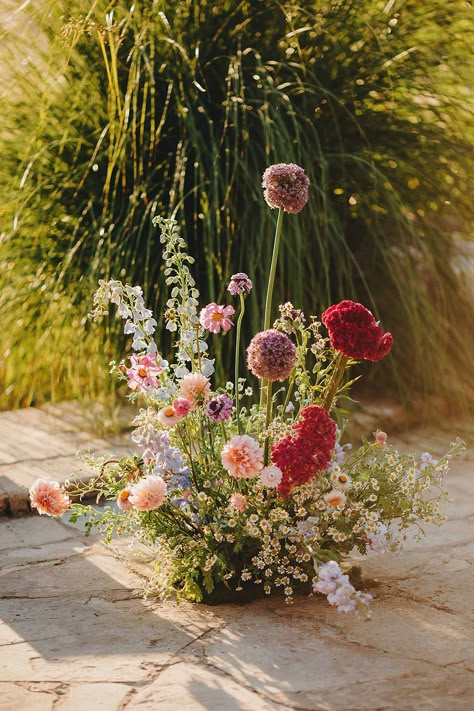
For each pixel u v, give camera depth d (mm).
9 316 4805
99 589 3031
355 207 4797
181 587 3021
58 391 5145
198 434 3045
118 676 2436
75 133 4801
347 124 4766
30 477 3930
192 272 4625
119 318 4645
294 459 2738
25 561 3277
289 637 2666
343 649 2588
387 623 2744
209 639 2662
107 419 4699
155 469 2855
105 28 4301
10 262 4789
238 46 4621
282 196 2928
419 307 4793
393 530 3494
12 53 4930
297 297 4336
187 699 2314
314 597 2947
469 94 4746
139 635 2691
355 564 3195
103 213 4516
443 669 2467
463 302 5055
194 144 4395
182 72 4652
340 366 2930
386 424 4656
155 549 3307
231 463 2713
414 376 4871
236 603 2918
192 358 3055
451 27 4730
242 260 4477
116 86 4355
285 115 4656
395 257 4828
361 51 4711
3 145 4883
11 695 2334
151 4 4676
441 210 4875
